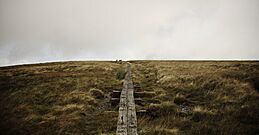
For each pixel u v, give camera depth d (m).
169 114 13.79
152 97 18.08
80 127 12.12
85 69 37.91
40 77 29.45
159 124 12.04
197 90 20.05
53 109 15.91
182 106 15.89
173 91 20.48
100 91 20.11
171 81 24.05
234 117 13.11
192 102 16.70
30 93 20.95
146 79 28.39
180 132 10.93
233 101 16.11
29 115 14.79
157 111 14.14
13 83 26.58
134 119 9.52
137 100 16.03
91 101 17.17
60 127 12.28
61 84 24.31
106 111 14.83
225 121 12.54
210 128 11.49
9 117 14.71
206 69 32.31
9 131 12.20
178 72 30.14
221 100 16.53
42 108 16.41
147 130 10.83
